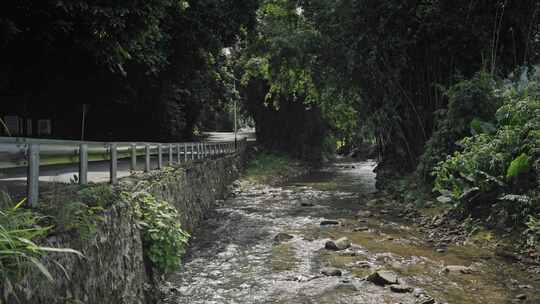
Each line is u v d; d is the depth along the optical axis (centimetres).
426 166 1574
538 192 1034
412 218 1441
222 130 7106
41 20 1043
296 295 754
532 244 955
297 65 2320
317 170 3931
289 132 4325
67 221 409
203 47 2050
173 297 745
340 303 712
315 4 2091
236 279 846
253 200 1988
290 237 1196
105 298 484
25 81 1588
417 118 1898
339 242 1084
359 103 2262
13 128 1700
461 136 1480
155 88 2377
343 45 1977
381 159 2334
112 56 1171
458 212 1268
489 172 1180
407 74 1916
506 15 1611
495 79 1538
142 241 713
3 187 614
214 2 1962
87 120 2306
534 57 1714
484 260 945
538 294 732
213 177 1862
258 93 4097
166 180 1021
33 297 320
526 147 1118
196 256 1020
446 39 1655
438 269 890
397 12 1752
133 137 2716
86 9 985
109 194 584
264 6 2419
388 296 739
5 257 290
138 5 1091
